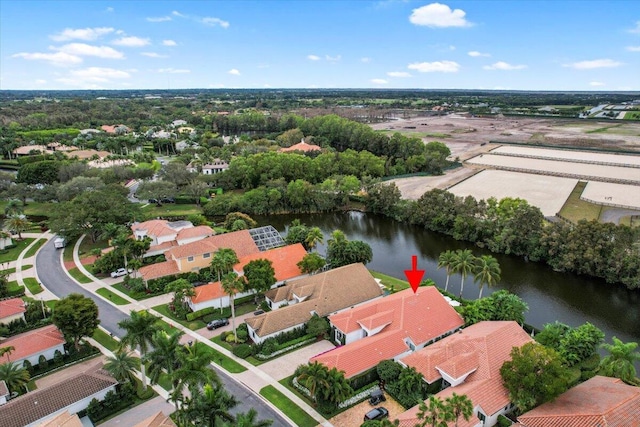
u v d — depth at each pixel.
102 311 75.38
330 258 90.38
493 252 109.69
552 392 46.72
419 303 67.62
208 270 88.25
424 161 189.38
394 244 116.81
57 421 45.22
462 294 86.50
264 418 49.72
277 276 83.00
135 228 104.81
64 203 108.81
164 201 148.38
